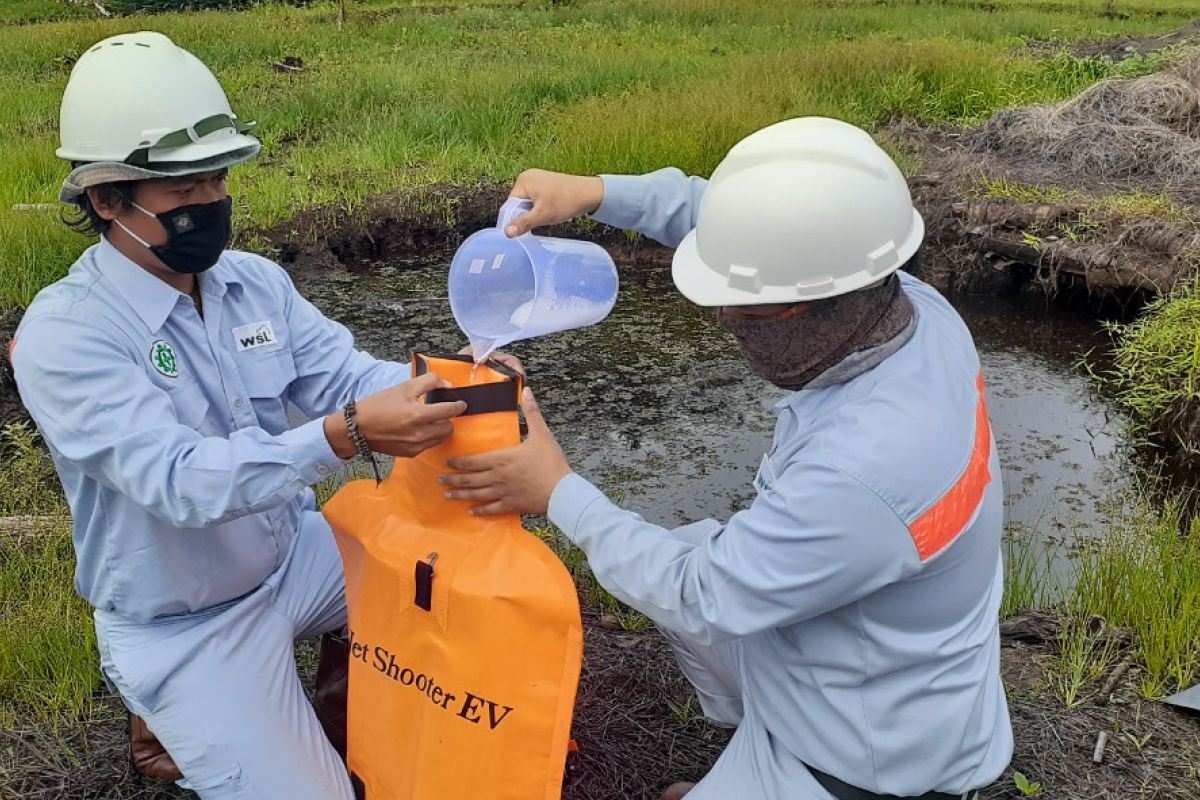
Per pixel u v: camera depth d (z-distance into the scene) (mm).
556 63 13234
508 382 2055
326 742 2477
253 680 2398
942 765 1922
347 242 8203
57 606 3242
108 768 2723
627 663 3162
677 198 2404
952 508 1760
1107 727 2881
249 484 2053
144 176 2078
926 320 1921
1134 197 7871
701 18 18766
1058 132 9617
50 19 21500
